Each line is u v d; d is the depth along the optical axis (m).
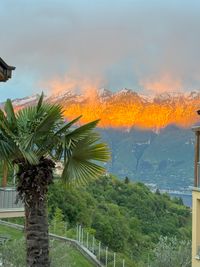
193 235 19.33
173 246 23.69
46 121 11.74
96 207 60.50
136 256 55.31
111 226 57.06
